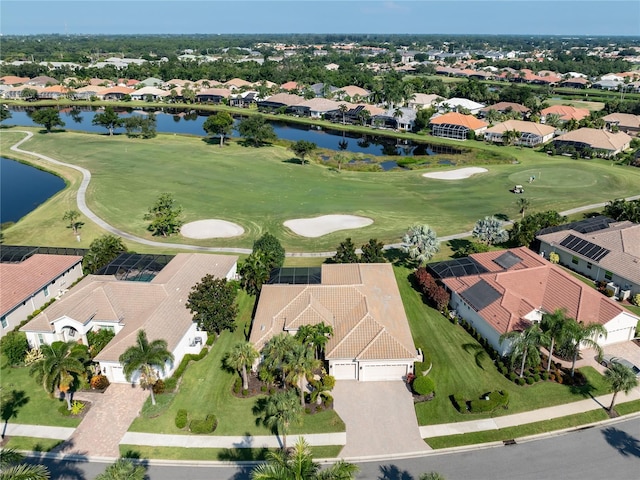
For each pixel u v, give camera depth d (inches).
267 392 1931.6
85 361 2037.4
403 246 2790.4
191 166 5221.5
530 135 6181.1
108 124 6697.8
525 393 1926.7
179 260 2687.0
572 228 3132.4
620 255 2751.0
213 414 1813.5
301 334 1952.5
